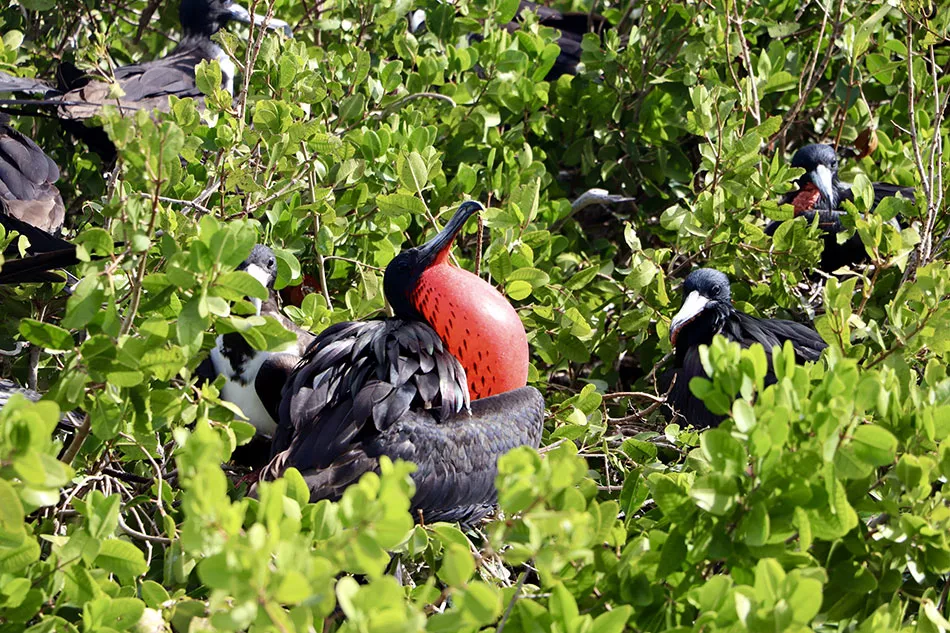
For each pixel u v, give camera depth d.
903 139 14.85
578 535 5.73
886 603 7.09
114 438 7.84
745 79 13.44
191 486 5.27
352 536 5.37
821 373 7.30
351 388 9.16
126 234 6.65
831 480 6.09
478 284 10.09
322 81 12.33
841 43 13.59
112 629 6.18
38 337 6.72
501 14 14.73
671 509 6.46
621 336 13.05
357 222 11.73
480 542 9.96
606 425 10.44
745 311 12.45
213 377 10.24
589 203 12.52
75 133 14.54
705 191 12.17
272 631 5.42
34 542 6.23
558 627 5.86
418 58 13.16
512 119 14.02
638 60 13.87
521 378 10.20
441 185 11.80
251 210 10.37
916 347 8.99
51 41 15.81
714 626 5.87
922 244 10.70
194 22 17.53
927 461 6.71
